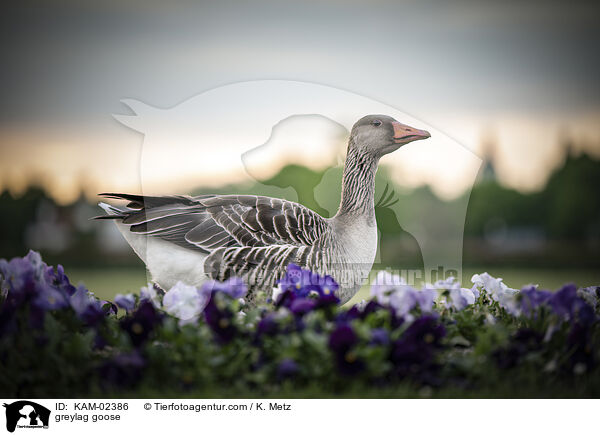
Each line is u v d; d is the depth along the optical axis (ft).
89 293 7.49
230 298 6.88
